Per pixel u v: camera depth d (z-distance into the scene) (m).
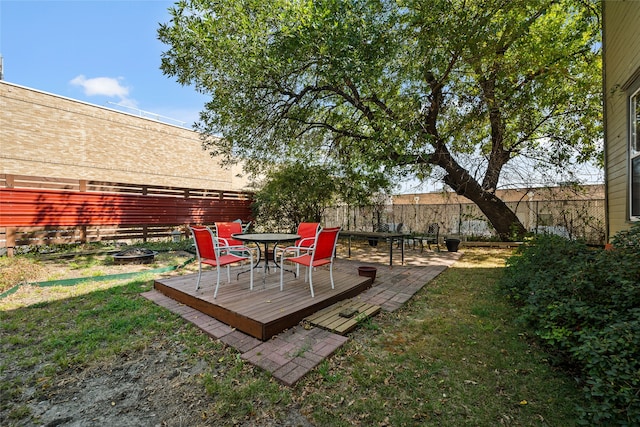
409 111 6.61
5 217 6.60
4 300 4.01
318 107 8.79
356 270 5.85
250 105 7.03
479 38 5.75
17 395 2.08
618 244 2.87
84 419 1.87
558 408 1.94
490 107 7.16
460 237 10.42
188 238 10.67
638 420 1.58
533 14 6.54
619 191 4.81
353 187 10.09
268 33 6.24
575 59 7.69
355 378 2.28
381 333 3.08
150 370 2.40
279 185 10.30
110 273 5.61
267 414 1.92
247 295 3.76
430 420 1.85
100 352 2.62
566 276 2.84
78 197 7.88
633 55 4.13
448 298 4.23
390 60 6.35
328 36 5.73
